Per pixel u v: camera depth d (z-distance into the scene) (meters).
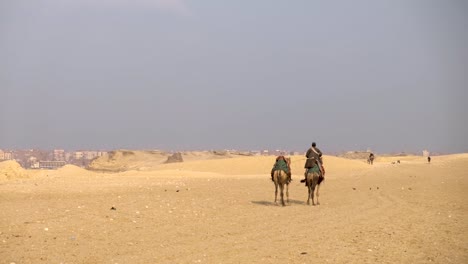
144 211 22.08
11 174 45.31
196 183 41.25
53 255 13.63
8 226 17.72
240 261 13.02
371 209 24.38
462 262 13.12
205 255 13.70
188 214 21.69
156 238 16.17
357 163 80.69
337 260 13.17
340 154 198.00
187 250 14.35
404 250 14.42
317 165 26.59
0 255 13.55
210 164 81.50
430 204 26.39
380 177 50.66
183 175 56.81
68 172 55.66
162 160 184.12
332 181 46.50
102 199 26.75
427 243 15.45
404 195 31.58
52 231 17.03
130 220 19.62
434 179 45.88
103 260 13.12
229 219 20.55
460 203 26.83
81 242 15.38
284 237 16.47
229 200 28.02
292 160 81.31
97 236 16.36
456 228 18.27
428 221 20.05
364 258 13.41
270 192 34.28
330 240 15.94
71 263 12.80
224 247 14.80
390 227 18.55
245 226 18.77
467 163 72.00
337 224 19.33
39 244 14.99
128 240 15.80
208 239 16.06
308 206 25.81
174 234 16.92
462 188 36.47
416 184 40.59
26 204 24.11
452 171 57.19
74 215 20.50
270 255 13.73
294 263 12.83
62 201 25.61
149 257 13.45
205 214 21.91
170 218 20.42
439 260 13.27
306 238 16.30
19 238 15.80
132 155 188.75
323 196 31.78
